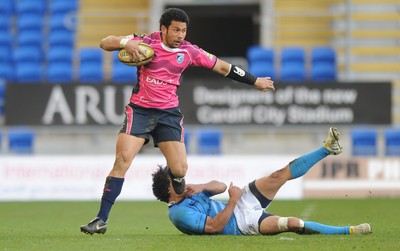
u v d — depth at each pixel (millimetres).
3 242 35156
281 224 34969
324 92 82812
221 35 119375
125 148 35250
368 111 83250
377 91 83188
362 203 69875
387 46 96625
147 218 55094
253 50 93062
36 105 83750
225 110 82562
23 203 73125
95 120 83250
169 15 34625
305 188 79188
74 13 100750
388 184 79750
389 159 79688
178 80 35719
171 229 45094
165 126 35406
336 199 76188
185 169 35344
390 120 83438
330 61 93438
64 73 95062
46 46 99688
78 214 59469
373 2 98250
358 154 83875
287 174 35062
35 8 101750
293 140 85125
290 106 82688
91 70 93562
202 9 103812
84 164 78062
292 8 100312
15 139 84125
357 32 96938
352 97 83062
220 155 83188
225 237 34594
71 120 83375
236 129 82812
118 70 91188
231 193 34938
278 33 98688
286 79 92562
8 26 101875
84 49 94750
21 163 78062
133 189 76938
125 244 33094
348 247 31281
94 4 101938
